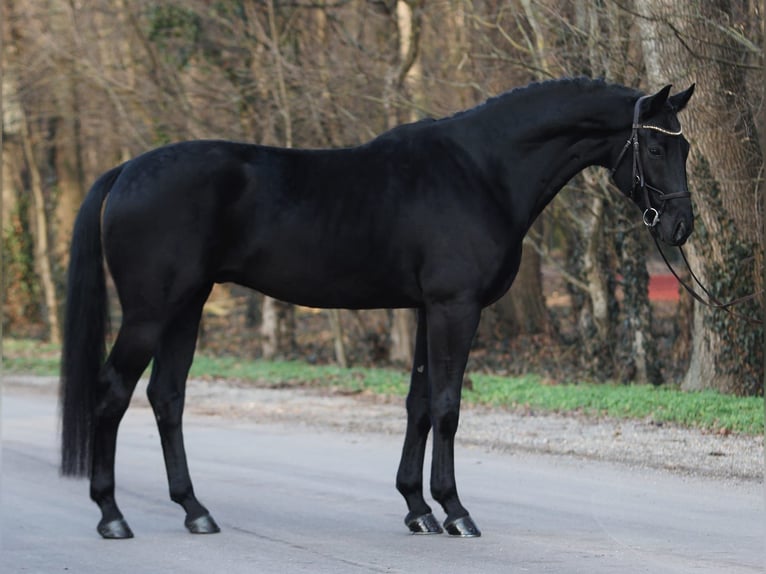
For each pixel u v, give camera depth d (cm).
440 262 962
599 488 1207
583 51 1917
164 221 966
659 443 1457
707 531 1000
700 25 1667
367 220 970
